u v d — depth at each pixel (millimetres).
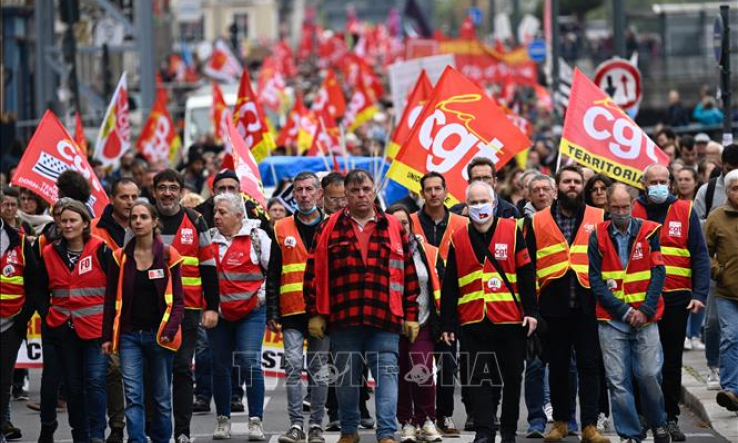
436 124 35125
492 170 32000
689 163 45000
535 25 134750
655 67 93688
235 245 30172
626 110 48375
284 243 29109
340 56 153625
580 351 28609
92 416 28312
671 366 29562
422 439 29141
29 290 28656
